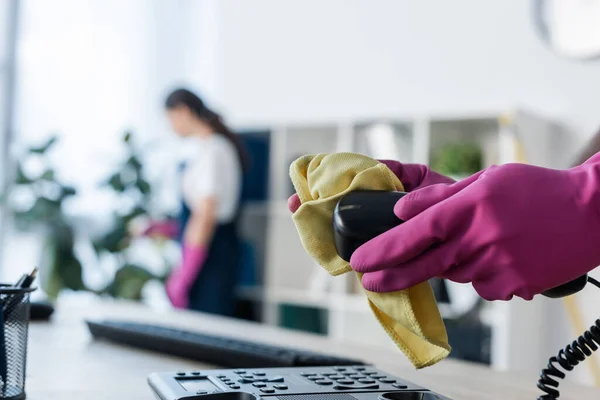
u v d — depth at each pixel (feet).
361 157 1.66
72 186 11.05
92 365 2.63
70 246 10.82
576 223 1.34
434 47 9.82
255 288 10.55
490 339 8.14
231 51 12.29
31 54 11.43
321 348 3.39
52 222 10.75
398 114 9.37
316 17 11.09
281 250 10.43
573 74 8.65
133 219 11.05
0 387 1.93
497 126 8.83
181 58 13.10
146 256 12.03
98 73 12.10
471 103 9.45
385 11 10.32
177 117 8.76
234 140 8.95
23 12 11.37
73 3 11.85
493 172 1.41
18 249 11.26
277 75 11.55
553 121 8.73
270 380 1.96
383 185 1.61
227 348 2.66
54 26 11.66
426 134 8.84
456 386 2.49
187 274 8.65
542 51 8.89
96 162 11.84
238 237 9.06
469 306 8.21
